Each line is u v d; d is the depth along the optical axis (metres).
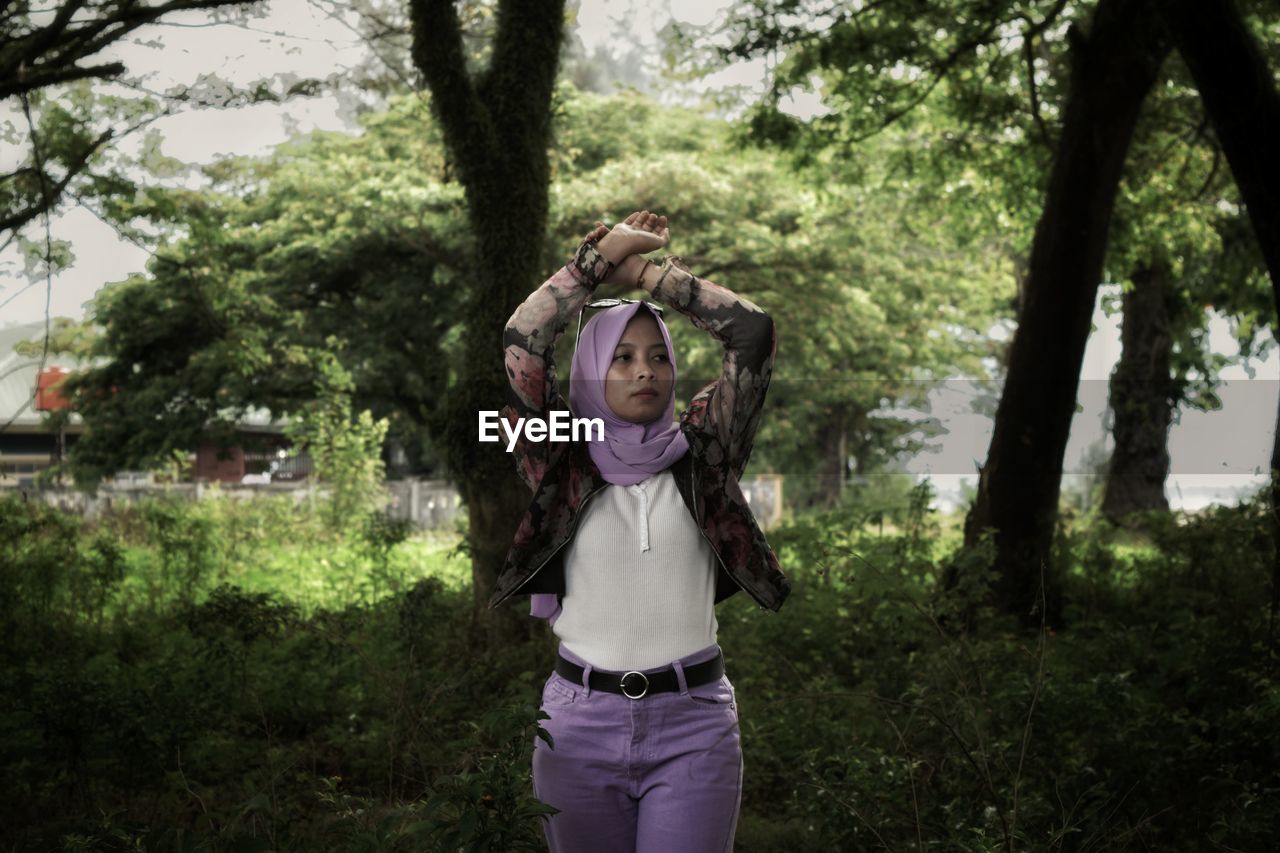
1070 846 4.14
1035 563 10.43
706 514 2.86
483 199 8.44
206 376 19.92
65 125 8.86
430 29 8.12
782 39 11.77
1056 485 10.73
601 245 2.89
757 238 23.00
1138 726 4.89
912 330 28.52
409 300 20.34
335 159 22.03
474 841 2.73
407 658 7.13
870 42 12.45
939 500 12.20
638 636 2.80
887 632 7.29
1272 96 7.35
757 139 14.30
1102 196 10.80
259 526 17.45
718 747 2.81
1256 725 4.69
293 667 7.07
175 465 23.52
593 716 2.80
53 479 22.58
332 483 19.88
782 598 2.95
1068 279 10.77
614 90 25.53
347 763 5.59
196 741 5.69
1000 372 33.50
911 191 19.59
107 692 5.45
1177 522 10.32
